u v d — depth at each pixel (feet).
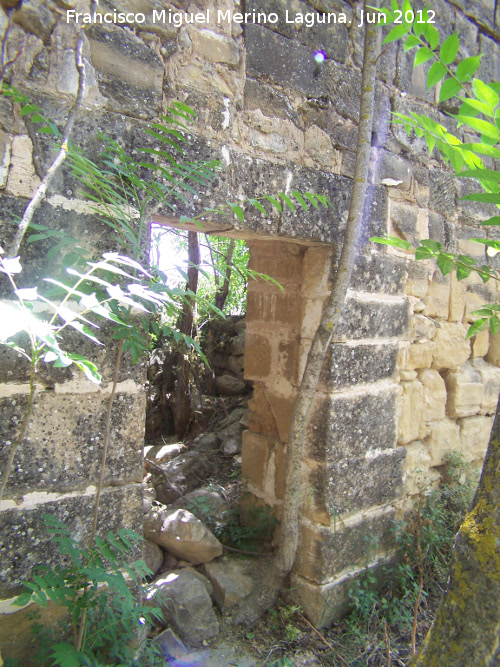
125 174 5.74
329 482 8.48
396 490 9.72
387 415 9.54
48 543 5.64
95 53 5.95
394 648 8.00
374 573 9.17
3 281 5.33
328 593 8.43
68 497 5.79
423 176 10.36
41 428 5.61
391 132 9.62
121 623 5.97
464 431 11.75
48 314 5.57
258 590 8.36
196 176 6.79
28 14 5.48
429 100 10.44
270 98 7.74
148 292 4.15
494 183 4.50
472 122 3.92
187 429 17.40
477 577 3.59
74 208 5.77
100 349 5.97
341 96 8.70
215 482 13.12
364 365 9.06
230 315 22.33
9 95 5.35
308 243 8.54
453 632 3.64
